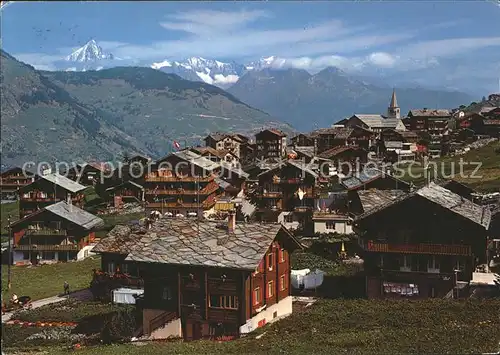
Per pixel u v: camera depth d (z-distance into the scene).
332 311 38.78
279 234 39.03
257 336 34.09
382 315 36.44
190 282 36.28
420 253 42.88
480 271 46.75
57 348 34.09
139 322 39.28
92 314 42.47
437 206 42.62
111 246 50.41
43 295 53.69
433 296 43.09
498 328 30.61
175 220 40.59
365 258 45.16
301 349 29.08
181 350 30.73
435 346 27.56
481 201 53.12
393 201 46.12
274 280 38.81
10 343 35.66
